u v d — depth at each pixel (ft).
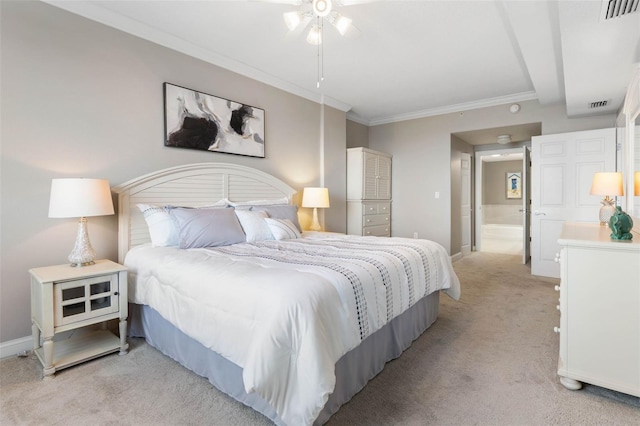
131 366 6.57
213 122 10.66
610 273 5.45
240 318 4.86
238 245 8.54
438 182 17.30
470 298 11.16
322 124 14.94
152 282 6.93
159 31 9.16
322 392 4.22
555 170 13.80
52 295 6.23
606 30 6.90
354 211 16.39
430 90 14.08
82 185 6.92
